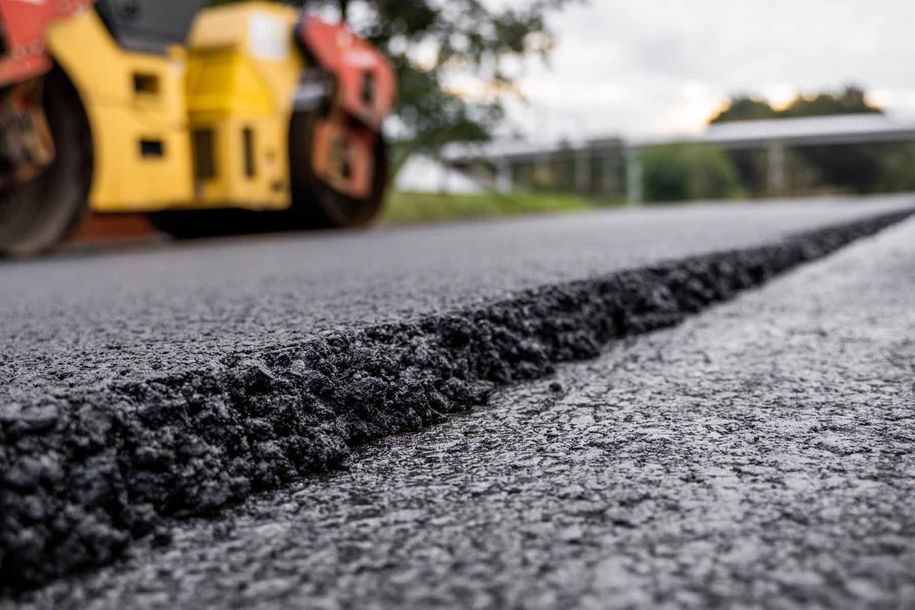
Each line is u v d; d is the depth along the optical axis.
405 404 1.18
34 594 0.67
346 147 7.50
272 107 6.74
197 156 6.29
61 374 1.05
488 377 1.41
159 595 0.67
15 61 4.36
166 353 1.21
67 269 3.62
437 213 14.25
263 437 0.96
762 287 2.88
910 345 1.70
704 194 39.44
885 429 1.09
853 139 43.84
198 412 0.92
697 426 1.13
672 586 0.64
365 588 0.66
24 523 0.69
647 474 0.92
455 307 1.50
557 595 0.63
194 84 6.28
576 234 5.16
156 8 5.54
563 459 1.00
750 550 0.70
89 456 0.78
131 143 5.46
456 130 12.95
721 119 55.84
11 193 4.62
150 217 6.59
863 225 5.69
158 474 0.83
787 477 0.90
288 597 0.65
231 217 7.39
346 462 1.01
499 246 4.06
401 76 11.30
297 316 1.62
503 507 0.84
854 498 0.82
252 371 1.01
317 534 0.79
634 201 34.84
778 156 44.91
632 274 2.15
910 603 0.59
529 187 32.69
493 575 0.67
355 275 2.66
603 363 1.62
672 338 1.90
